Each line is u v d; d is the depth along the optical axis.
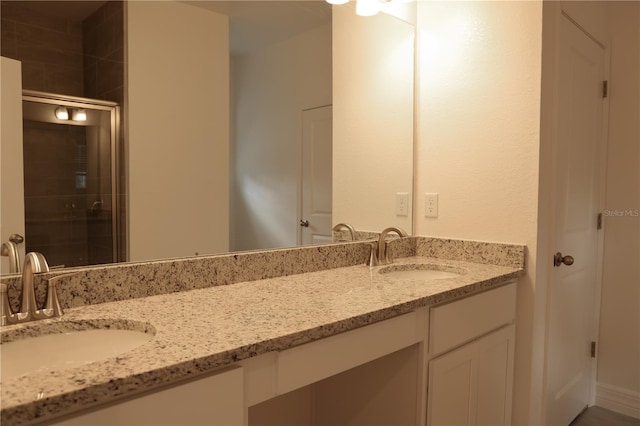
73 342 1.00
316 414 1.76
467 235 1.89
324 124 1.79
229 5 1.48
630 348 2.33
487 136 1.81
